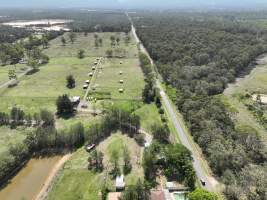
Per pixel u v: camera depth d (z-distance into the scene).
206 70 180.75
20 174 93.75
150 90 149.62
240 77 194.12
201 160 97.12
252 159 97.44
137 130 116.56
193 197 73.38
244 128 113.00
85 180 88.94
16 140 108.88
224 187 84.31
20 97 151.50
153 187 84.44
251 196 78.75
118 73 193.88
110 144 107.25
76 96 151.00
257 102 149.38
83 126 115.62
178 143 100.75
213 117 118.00
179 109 136.88
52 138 105.69
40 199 82.62
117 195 81.19
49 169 96.00
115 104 141.75
